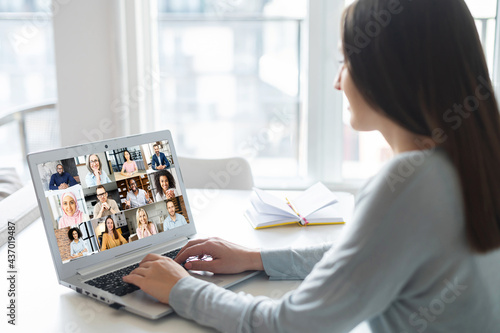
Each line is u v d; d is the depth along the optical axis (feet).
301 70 8.09
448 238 2.22
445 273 2.25
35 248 3.94
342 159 7.91
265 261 3.34
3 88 13.47
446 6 2.31
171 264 3.00
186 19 8.23
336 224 4.46
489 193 2.26
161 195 3.87
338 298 2.23
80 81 7.53
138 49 7.52
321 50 7.48
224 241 3.47
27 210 4.50
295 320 2.33
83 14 7.36
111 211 3.52
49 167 3.22
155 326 2.75
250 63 8.45
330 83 7.62
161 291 2.84
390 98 2.37
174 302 2.78
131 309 2.85
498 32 7.27
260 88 8.50
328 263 2.33
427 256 2.23
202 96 8.61
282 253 3.37
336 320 2.25
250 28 8.27
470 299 2.30
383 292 2.21
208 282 2.92
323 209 4.72
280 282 3.30
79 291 3.10
